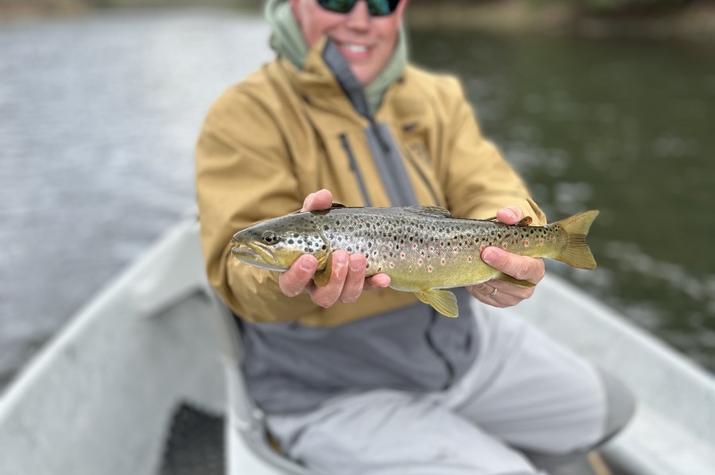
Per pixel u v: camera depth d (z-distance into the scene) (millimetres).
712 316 3066
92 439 1378
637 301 3232
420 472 970
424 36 17656
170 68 13156
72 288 3590
